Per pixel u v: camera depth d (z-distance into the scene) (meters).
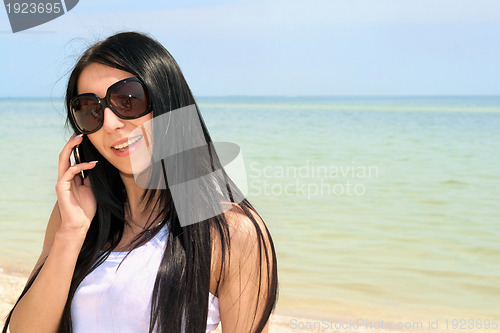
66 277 1.82
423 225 8.42
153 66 1.69
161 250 1.76
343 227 8.18
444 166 15.76
